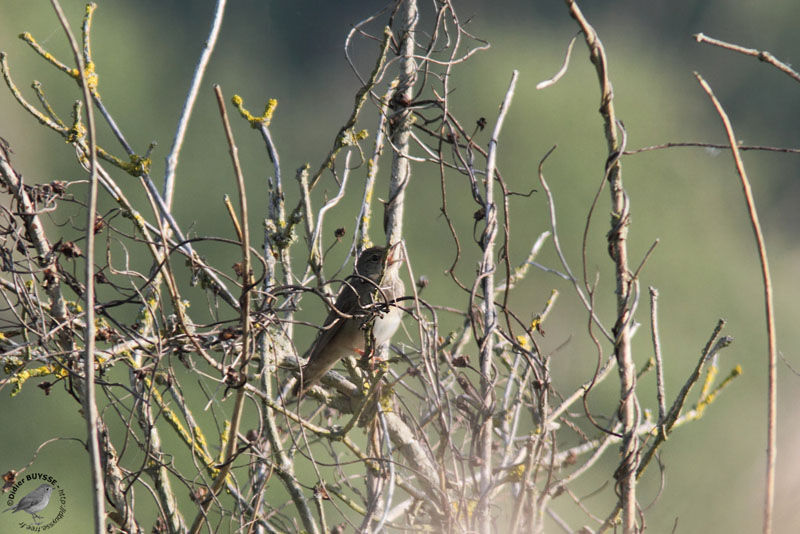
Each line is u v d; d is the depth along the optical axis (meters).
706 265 25.34
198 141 25.31
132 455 10.27
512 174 25.39
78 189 19.64
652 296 7.15
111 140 25.23
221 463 7.32
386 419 8.23
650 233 25.78
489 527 7.20
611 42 30.59
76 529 16.14
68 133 7.32
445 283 22.34
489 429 7.34
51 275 6.91
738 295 25.23
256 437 7.95
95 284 6.93
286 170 25.19
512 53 28.14
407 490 7.76
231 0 27.92
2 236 6.96
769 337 6.04
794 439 16.66
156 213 6.50
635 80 29.45
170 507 7.32
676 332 23.67
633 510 7.00
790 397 17.52
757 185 28.88
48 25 26.38
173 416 7.46
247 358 6.43
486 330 7.32
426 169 23.23
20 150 24.31
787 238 27.92
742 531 10.58
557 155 25.80
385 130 8.63
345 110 26.61
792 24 30.98
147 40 27.81
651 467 13.50
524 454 7.96
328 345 8.43
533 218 24.61
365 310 7.29
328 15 26.80
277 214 8.48
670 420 7.00
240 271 7.26
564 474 9.59
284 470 7.29
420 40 10.45
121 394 10.78
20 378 6.89
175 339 6.98
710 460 16.33
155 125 26.55
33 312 6.93
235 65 27.45
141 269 18.08
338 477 8.73
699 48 30.98
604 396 20.39
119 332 7.80
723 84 30.83
